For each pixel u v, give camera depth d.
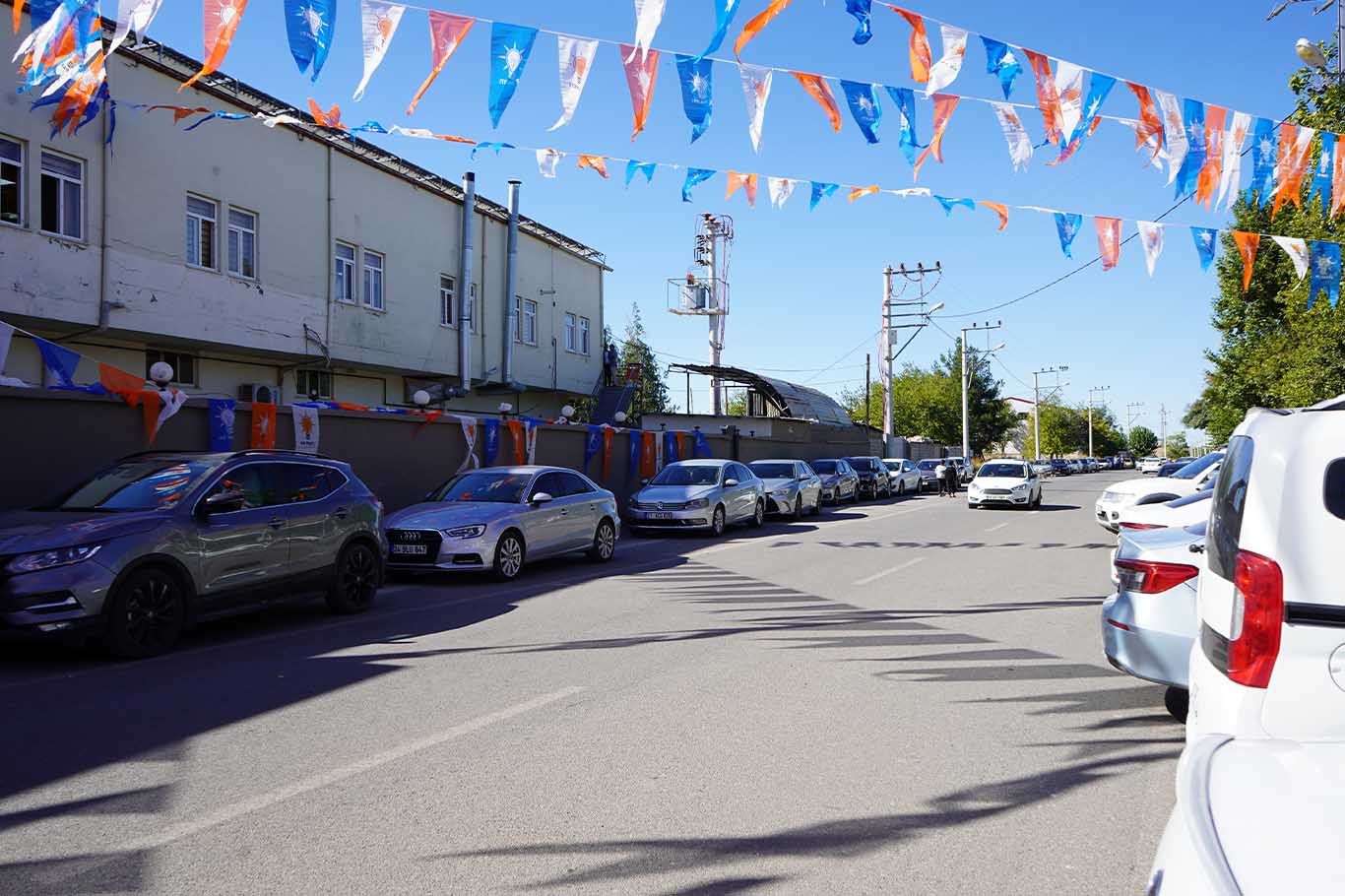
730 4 5.77
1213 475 13.64
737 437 28.50
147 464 8.32
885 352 43.97
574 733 5.20
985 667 6.84
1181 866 1.82
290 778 4.47
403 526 11.35
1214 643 3.02
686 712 5.62
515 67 6.41
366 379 22.45
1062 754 4.89
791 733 5.23
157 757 4.78
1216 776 2.09
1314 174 8.32
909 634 8.06
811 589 10.85
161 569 7.30
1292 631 2.78
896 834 3.86
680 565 13.38
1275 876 1.70
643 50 6.65
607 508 13.94
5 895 3.27
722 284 38.59
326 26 5.81
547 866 3.53
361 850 3.67
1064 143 7.31
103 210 15.74
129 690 6.15
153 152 16.59
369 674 6.59
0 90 14.38
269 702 5.85
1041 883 3.42
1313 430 2.89
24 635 6.49
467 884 3.38
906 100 7.35
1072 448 131.62
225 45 5.90
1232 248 28.00
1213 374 34.69
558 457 19.67
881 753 4.88
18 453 10.23
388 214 22.22
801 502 22.88
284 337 19.23
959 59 6.89
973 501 27.34
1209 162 7.80
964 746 5.00
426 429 16.11
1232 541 2.99
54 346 10.65
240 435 12.79
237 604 7.92
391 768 4.62
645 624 8.54
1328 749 2.17
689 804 4.16
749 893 3.34
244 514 8.09
